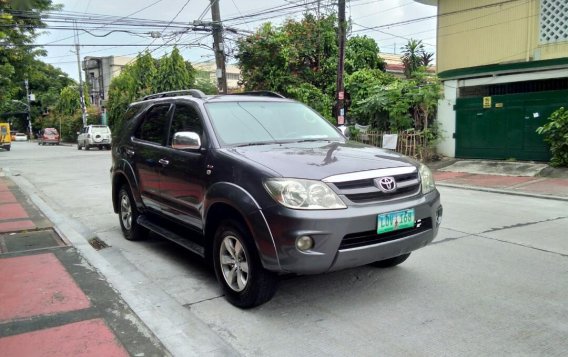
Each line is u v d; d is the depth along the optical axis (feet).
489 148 51.26
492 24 53.36
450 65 58.08
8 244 20.79
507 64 48.37
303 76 72.79
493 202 32.12
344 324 12.59
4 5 51.03
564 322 12.46
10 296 14.44
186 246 16.15
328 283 15.53
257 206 12.32
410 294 14.52
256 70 71.92
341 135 17.66
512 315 12.94
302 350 11.29
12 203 32.45
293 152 13.93
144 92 115.03
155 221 19.61
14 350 11.06
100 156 85.92
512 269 16.84
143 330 12.16
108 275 16.35
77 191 40.04
